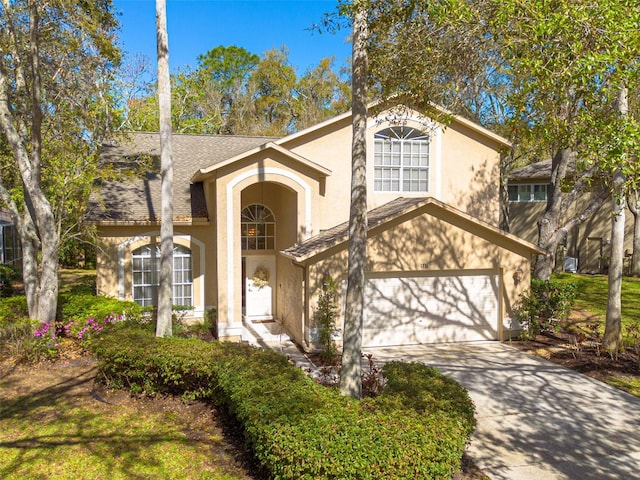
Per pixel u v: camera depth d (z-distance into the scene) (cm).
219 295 1490
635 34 696
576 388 1095
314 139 1656
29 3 1223
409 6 852
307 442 595
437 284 1482
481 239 1486
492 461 765
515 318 1526
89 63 1331
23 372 1152
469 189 1784
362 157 855
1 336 1285
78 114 1420
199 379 957
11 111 1327
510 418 932
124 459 745
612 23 705
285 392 743
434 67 976
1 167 1579
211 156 1942
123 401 973
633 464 757
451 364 1273
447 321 1494
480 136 1788
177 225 1608
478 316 1516
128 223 1532
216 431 848
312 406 685
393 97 1152
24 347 1206
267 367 866
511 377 1171
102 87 1415
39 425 862
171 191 1196
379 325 1443
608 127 800
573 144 912
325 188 1669
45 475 695
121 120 2136
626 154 774
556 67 758
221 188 1481
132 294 1598
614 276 1322
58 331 1383
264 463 650
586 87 805
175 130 3416
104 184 1697
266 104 4506
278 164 1533
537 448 809
